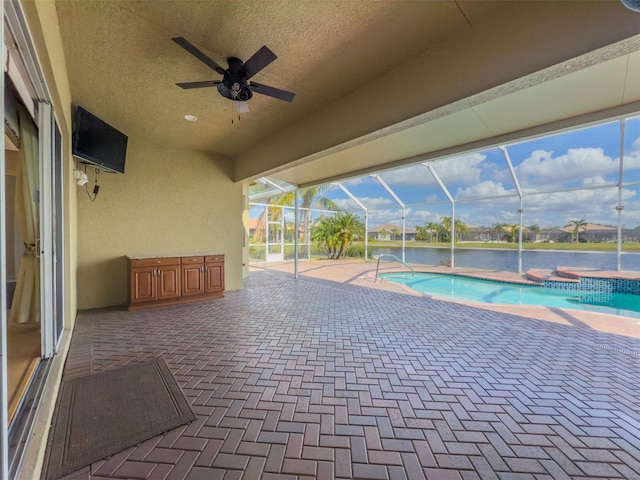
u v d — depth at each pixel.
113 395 2.19
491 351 3.06
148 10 2.23
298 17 2.31
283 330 3.75
